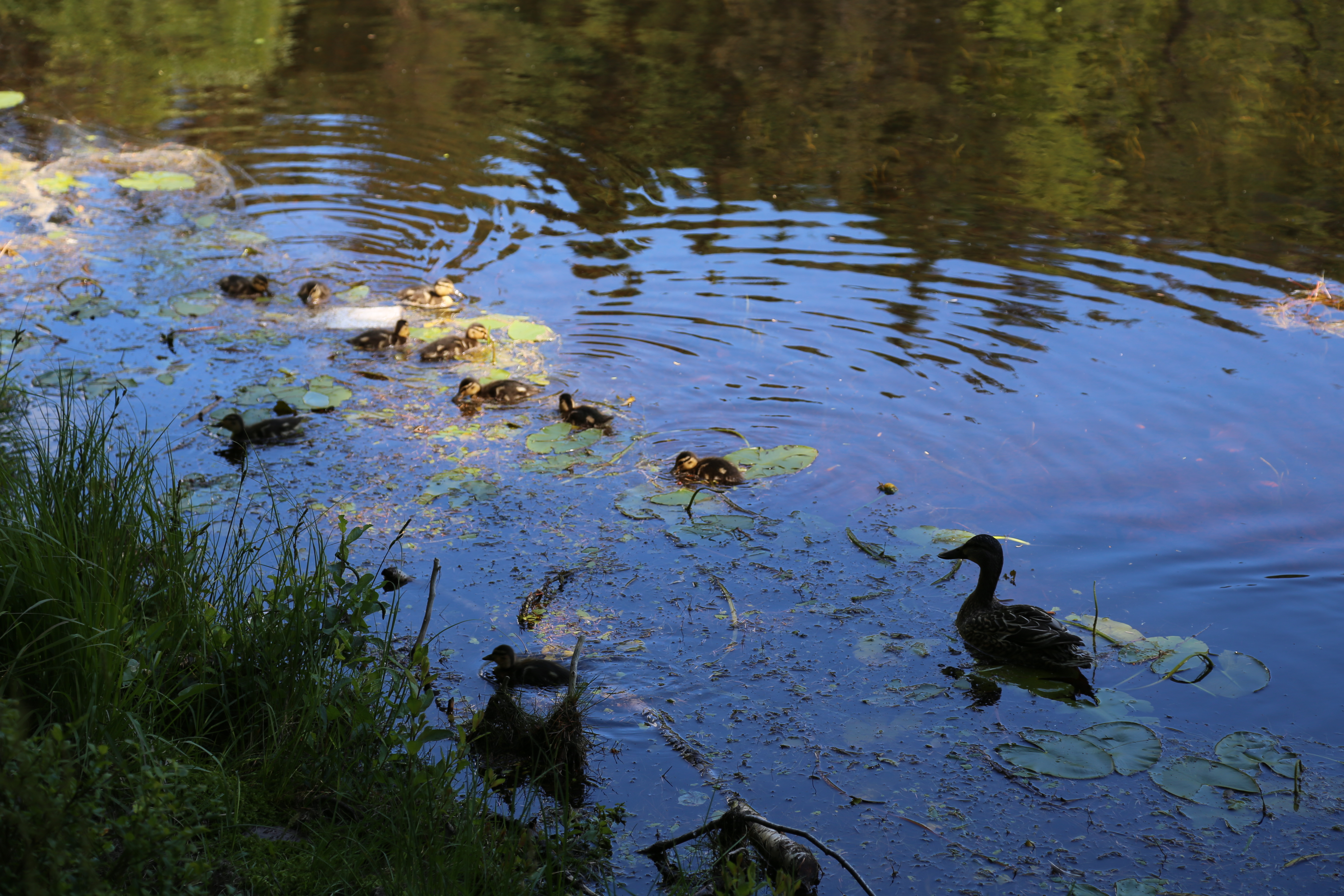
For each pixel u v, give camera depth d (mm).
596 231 14297
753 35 23750
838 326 11594
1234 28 22953
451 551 7867
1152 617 7152
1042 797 5637
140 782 3855
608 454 9320
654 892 4918
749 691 6500
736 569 7750
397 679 5586
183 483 7965
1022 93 19578
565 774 5672
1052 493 8648
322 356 11102
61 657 4848
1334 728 6117
